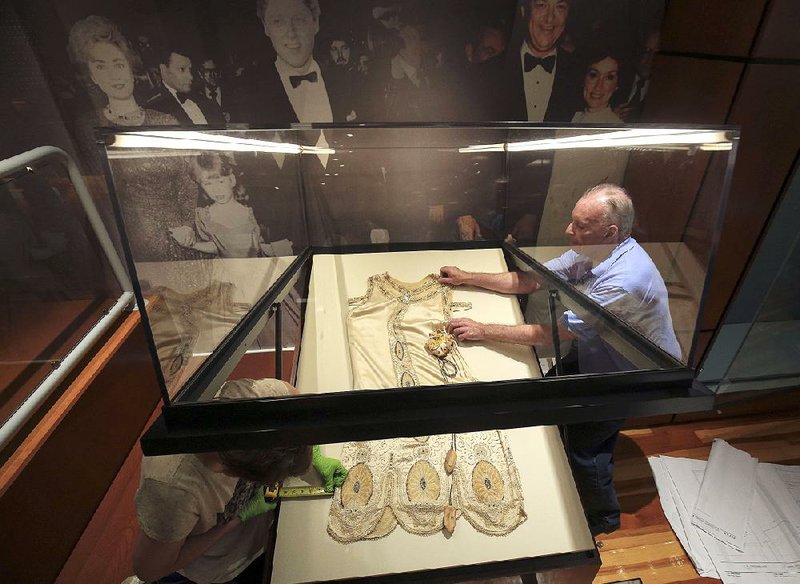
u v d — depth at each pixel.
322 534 1.14
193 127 1.04
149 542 0.95
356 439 0.85
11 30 1.39
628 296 1.16
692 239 1.04
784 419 2.28
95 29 1.44
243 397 0.89
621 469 2.08
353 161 1.68
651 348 1.01
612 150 1.38
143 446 0.81
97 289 1.95
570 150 1.50
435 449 1.31
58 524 1.54
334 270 1.81
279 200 1.67
